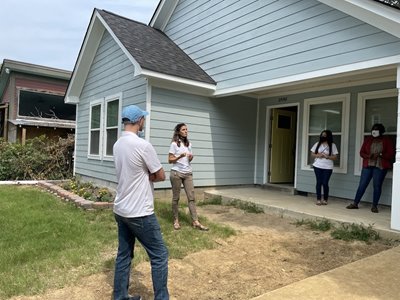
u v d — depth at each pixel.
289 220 6.50
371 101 7.56
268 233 5.57
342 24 6.02
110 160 9.59
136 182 2.90
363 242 5.08
